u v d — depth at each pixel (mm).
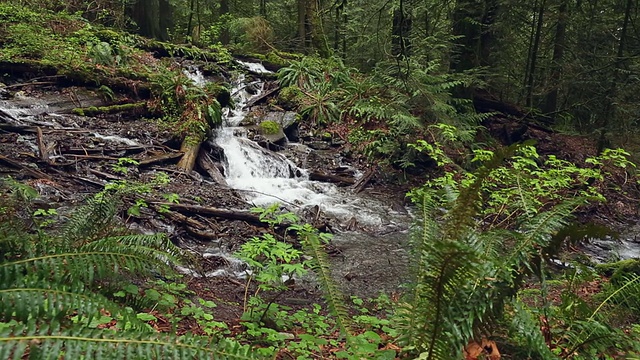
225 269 5156
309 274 5273
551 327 3430
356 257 6223
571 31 14266
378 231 7383
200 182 7855
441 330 2428
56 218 5273
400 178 10055
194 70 13289
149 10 15695
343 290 5133
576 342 3158
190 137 8938
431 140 10414
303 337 3117
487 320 2686
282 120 11492
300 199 8430
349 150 10883
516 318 2969
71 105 9164
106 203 3943
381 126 11539
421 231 3195
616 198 10773
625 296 3604
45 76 9617
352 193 9258
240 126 10977
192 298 4016
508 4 11711
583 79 12406
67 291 1995
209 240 5812
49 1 13797
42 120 8328
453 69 12531
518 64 16547
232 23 17906
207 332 3186
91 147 7738
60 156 7125
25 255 2266
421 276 2775
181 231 5789
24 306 1839
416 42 11156
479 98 13570
